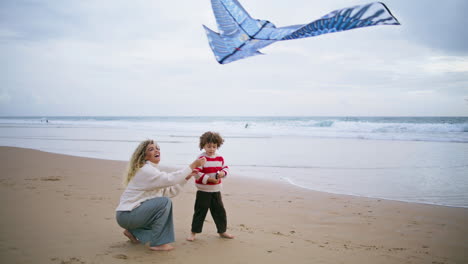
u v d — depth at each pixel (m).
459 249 4.10
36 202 5.67
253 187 7.93
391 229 4.87
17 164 10.59
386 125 27.16
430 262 3.66
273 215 5.54
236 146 17.70
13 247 3.53
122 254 3.46
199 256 3.54
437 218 5.45
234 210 5.84
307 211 5.80
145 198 3.65
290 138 23.03
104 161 11.59
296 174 9.77
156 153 3.77
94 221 4.66
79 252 3.47
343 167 11.00
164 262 3.32
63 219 4.70
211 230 4.61
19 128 36.09
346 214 5.64
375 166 11.16
